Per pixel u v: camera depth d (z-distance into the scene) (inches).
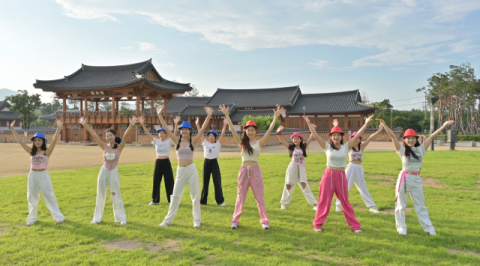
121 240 206.7
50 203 243.0
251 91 2495.1
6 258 174.7
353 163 286.5
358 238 204.4
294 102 2252.7
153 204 305.1
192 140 241.1
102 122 1427.2
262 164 595.5
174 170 518.6
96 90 1385.3
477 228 223.5
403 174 220.8
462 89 2252.7
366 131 1777.8
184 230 223.5
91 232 218.1
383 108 2593.5
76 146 1315.2
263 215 227.0
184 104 2578.7
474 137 1690.5
